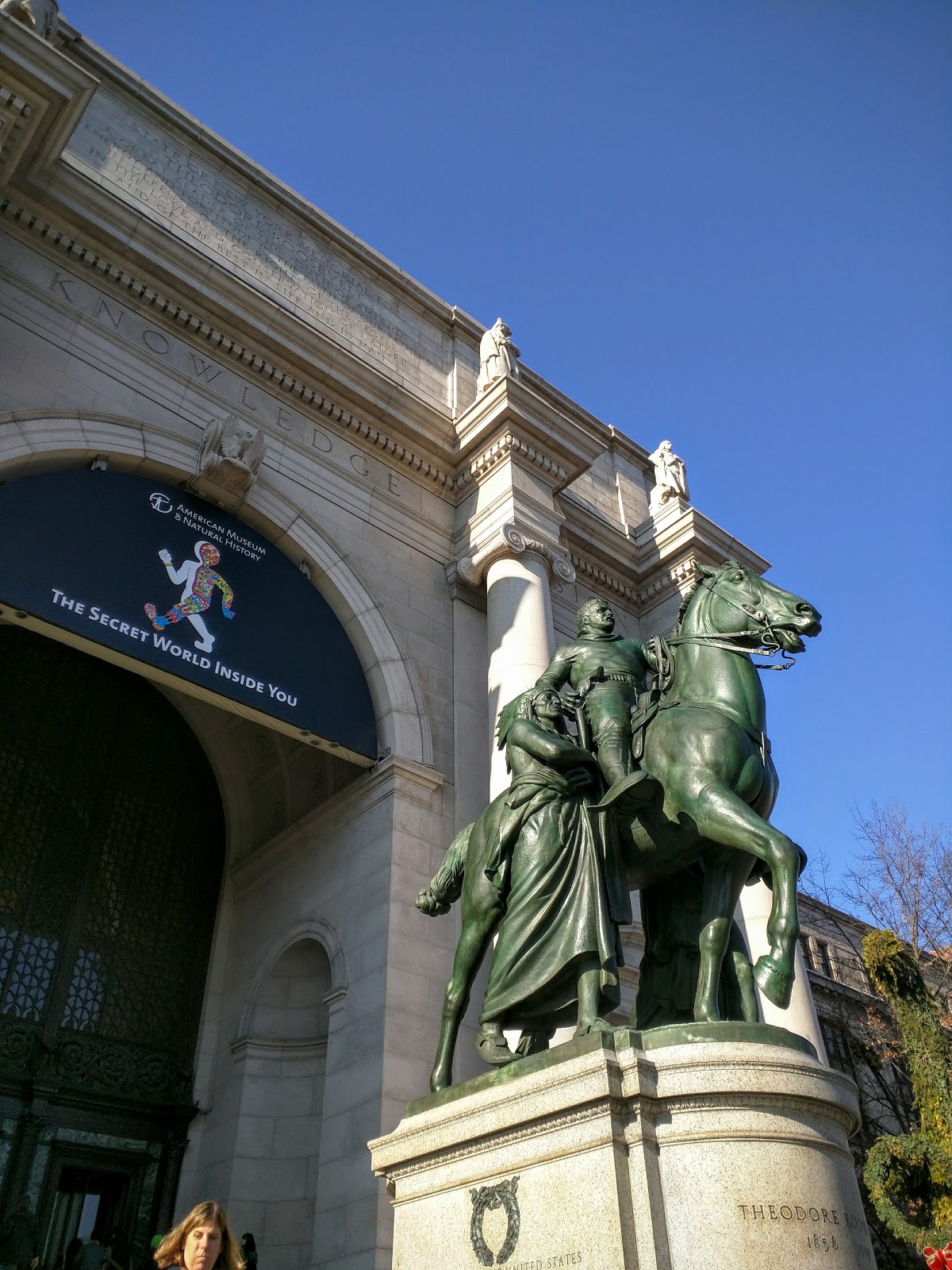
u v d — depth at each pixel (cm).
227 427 1326
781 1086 412
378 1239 970
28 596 1073
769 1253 375
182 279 1391
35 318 1241
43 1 1234
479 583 1533
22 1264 1068
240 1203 1170
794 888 464
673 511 1955
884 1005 2597
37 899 1302
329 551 1416
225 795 1552
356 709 1345
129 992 1329
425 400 1731
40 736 1397
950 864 2578
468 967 575
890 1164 1385
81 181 1300
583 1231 399
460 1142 469
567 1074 431
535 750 566
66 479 1181
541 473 1617
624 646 634
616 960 514
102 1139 1211
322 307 1670
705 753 522
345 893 1270
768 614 573
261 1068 1269
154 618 1178
